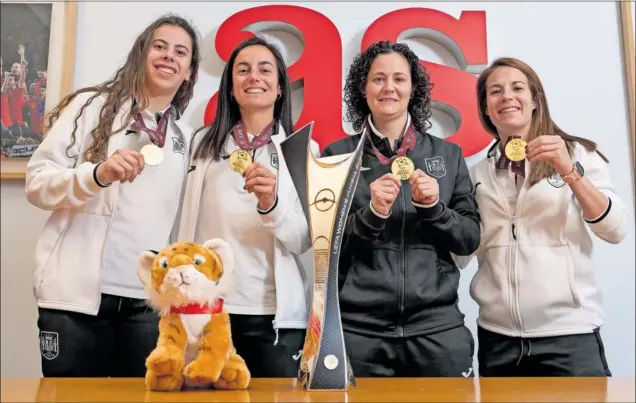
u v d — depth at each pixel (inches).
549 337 53.2
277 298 53.0
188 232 55.4
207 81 72.7
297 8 73.2
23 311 70.1
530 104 57.2
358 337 51.4
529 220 55.2
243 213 55.2
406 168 48.5
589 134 73.4
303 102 72.3
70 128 54.2
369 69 58.2
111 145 54.1
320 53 72.3
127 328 53.5
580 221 55.1
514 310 54.0
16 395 30.5
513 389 32.9
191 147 61.0
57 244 52.8
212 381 31.6
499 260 55.7
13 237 70.7
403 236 53.0
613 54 74.6
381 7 74.7
